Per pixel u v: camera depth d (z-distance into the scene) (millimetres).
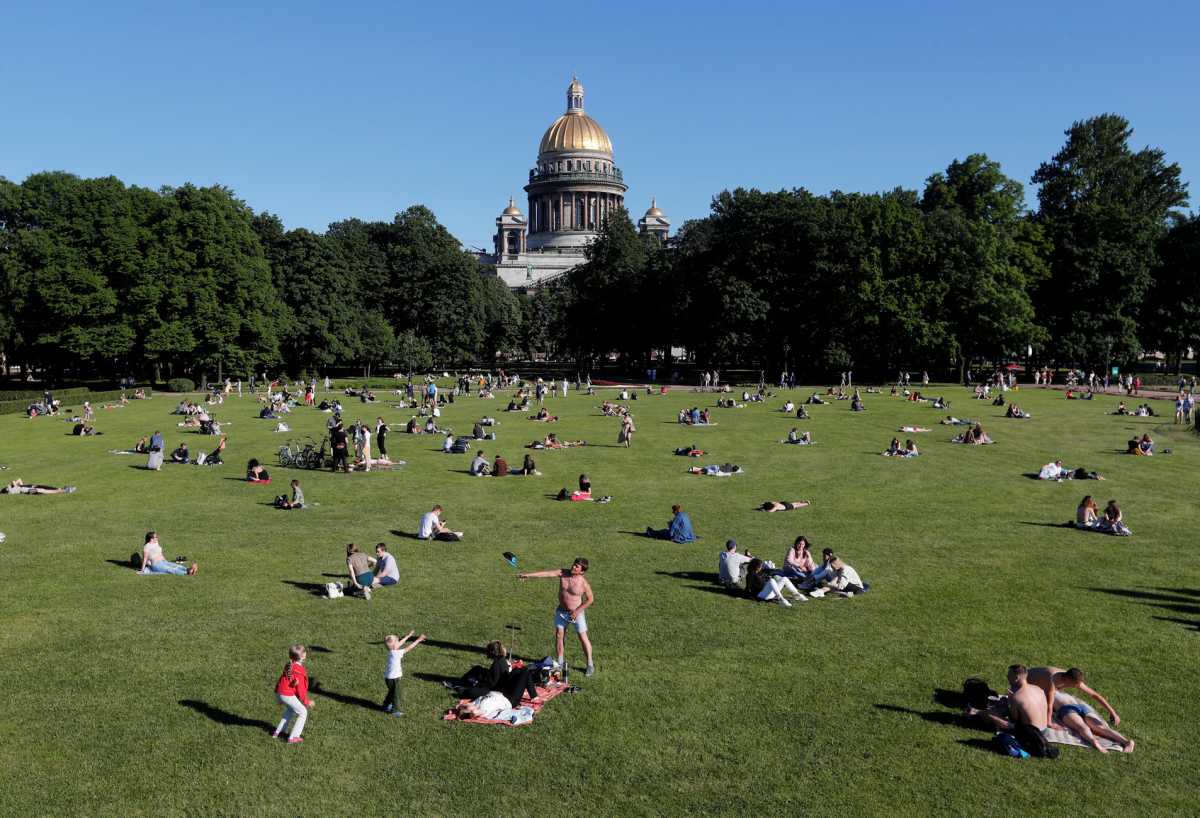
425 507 38812
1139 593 26422
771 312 115438
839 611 24891
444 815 14898
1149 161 142625
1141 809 15078
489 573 28641
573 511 38062
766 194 119250
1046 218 121562
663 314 132125
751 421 71250
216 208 109312
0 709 18484
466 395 98688
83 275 98625
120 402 88438
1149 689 19625
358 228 160125
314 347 127125
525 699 18938
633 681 20094
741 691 19562
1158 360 167875
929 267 111312
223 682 19891
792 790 15648
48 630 23031
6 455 53781
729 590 26797
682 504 39531
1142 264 115688
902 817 14836
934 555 30766
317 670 20578
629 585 27359
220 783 15789
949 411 77750
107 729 17672
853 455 53812
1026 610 24891
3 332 100750
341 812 14945
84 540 32562
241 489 42781
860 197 121562
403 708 18672
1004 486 43719
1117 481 44938
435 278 149000
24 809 14930
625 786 15766
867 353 115500
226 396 98125
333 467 48500
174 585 27031
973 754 16875
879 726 17969
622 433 58156
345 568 29109
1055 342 115812
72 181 108125
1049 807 15125
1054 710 17891
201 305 104688
